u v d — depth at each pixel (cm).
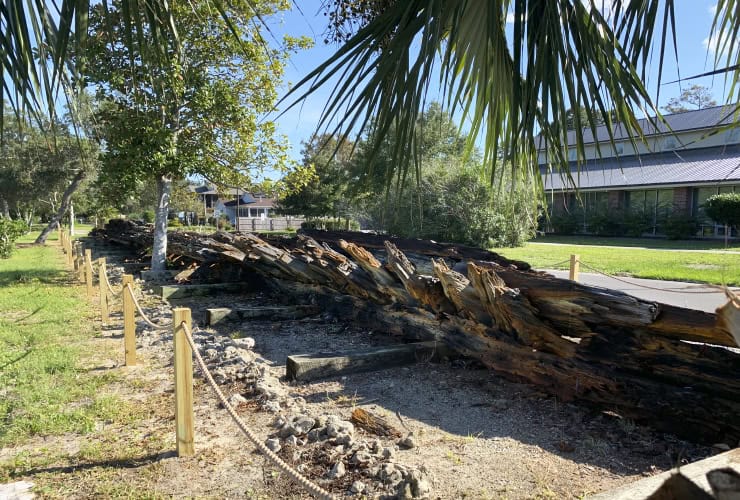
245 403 442
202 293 1030
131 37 201
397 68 195
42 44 188
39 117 191
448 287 510
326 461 327
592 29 202
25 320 814
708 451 330
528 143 227
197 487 305
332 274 741
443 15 205
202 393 469
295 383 496
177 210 5050
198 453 350
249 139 1201
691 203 2673
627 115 211
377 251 874
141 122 1034
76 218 7881
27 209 4062
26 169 2559
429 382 488
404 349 541
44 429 394
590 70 198
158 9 212
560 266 1498
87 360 586
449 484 297
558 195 3247
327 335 687
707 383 337
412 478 285
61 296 1058
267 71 1134
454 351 549
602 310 378
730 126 290
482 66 251
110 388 490
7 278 1359
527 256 1847
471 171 2238
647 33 221
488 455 336
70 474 325
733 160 2575
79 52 182
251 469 325
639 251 2017
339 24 434
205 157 1215
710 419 331
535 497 283
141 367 555
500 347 479
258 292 1034
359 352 530
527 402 429
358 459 321
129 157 1082
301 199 3372
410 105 195
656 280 1200
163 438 375
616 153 199
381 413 415
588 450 340
